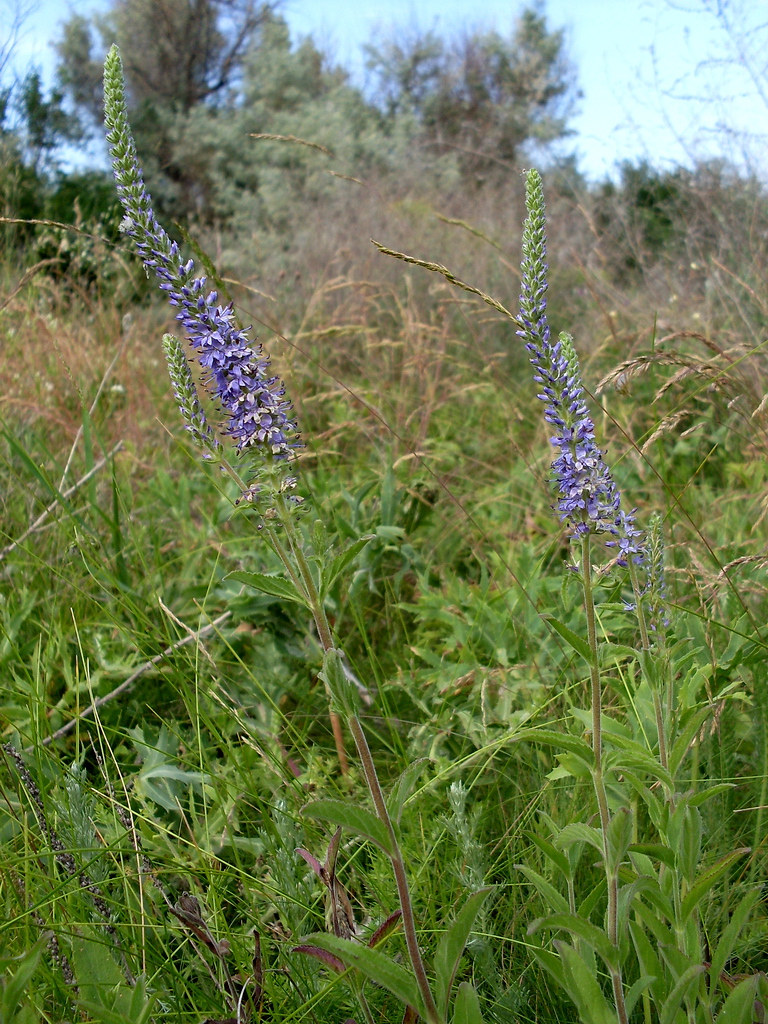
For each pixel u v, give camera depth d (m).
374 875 2.30
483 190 10.55
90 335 6.05
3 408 4.70
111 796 2.39
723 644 2.77
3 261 6.47
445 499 4.44
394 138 14.57
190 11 21.58
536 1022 2.00
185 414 1.75
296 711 3.16
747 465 4.11
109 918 2.06
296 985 1.99
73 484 4.24
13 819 2.28
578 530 1.60
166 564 3.67
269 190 13.16
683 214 7.21
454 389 5.47
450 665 3.11
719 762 2.45
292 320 6.91
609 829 1.59
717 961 1.65
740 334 4.75
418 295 7.14
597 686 1.62
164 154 17.33
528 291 1.62
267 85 19.30
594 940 1.52
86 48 19.81
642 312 5.83
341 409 5.14
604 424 4.38
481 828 2.47
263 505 1.68
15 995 1.50
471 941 2.00
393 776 2.78
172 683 3.00
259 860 2.49
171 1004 1.97
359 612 3.47
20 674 3.19
